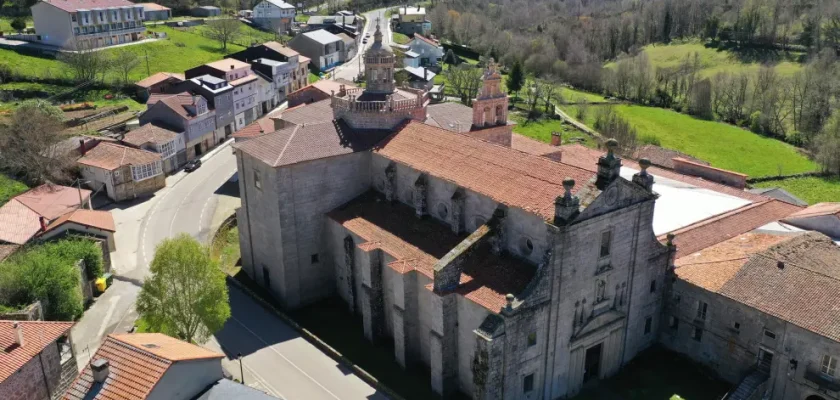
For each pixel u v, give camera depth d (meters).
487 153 61.47
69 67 148.38
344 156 69.75
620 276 57.09
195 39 197.50
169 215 97.25
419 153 65.94
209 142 128.12
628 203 54.69
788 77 168.12
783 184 124.81
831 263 59.69
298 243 70.06
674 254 61.03
